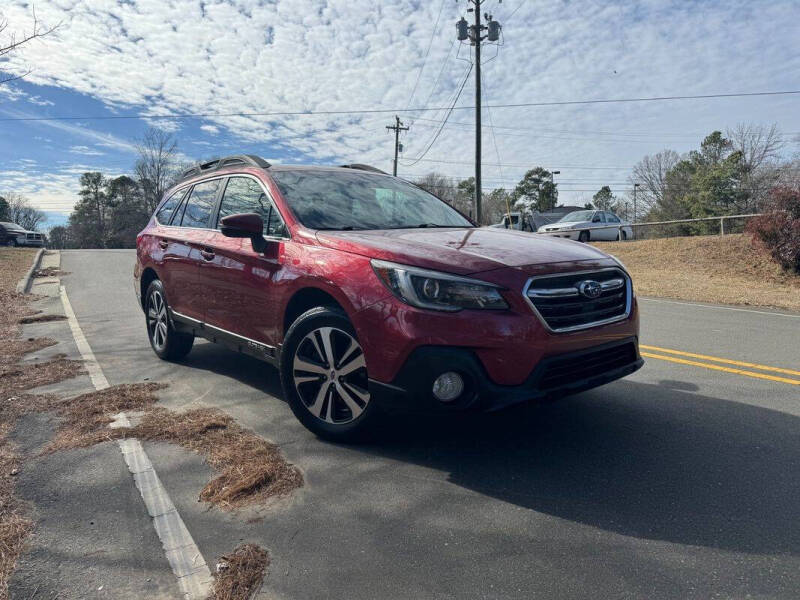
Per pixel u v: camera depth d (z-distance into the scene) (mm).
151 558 2387
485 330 2953
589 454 3406
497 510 2762
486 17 27141
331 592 2162
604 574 2254
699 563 2312
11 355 5992
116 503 2842
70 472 3174
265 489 2977
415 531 2584
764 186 46094
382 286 3180
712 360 5828
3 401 4383
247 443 3551
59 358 5844
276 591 2172
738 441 3596
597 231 23781
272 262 3932
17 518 2691
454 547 2455
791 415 4082
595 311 3322
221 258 4496
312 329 3572
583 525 2617
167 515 2727
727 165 47469
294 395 3691
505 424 3908
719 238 17938
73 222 81000
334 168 5023
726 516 2680
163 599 2131
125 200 76500
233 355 6039
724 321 8469
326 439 3625
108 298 11023
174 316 5363
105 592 2172
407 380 3057
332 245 3592
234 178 4898
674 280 14312
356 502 2848
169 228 5652
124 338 7008
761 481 3037
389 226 4258
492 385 2979
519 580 2221
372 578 2244
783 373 5281
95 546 2471
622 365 3527
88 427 3830
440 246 3385
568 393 3162
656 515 2695
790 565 2291
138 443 3564
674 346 6562
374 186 4879
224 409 4230
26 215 95062
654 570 2271
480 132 27484
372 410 3320
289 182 4426
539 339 3023
